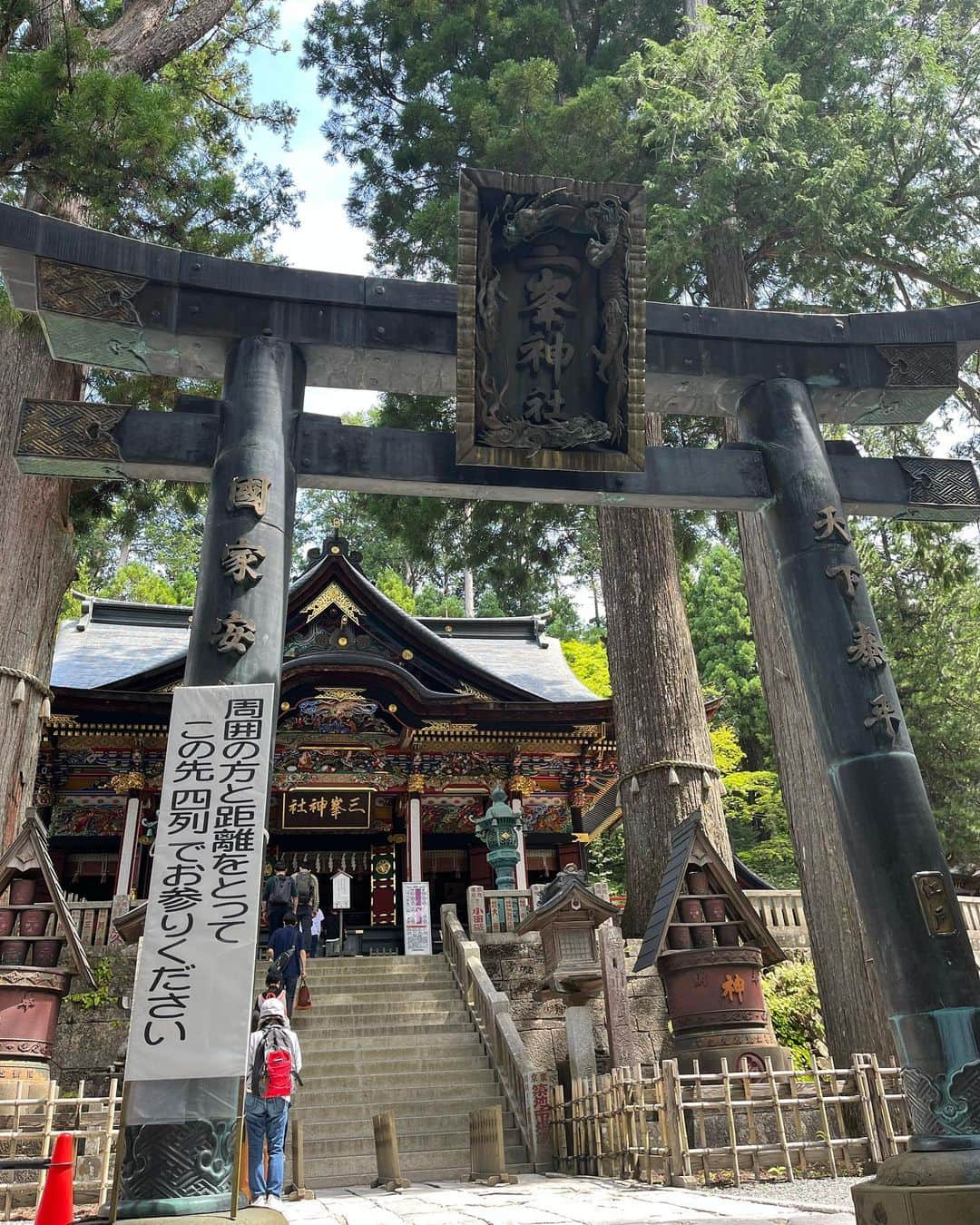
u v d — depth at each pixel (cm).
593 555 2816
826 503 572
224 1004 394
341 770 2230
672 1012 930
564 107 1447
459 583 4619
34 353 1221
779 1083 828
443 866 2338
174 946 405
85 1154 754
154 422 528
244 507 495
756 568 1320
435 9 1817
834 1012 1085
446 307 578
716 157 1355
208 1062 383
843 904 1106
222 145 1719
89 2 1508
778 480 588
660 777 1448
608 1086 864
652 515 1636
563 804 2352
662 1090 763
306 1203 786
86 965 912
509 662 2725
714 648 3372
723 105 1322
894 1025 464
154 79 1538
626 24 1877
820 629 545
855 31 1464
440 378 598
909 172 1456
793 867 2798
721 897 966
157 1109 377
